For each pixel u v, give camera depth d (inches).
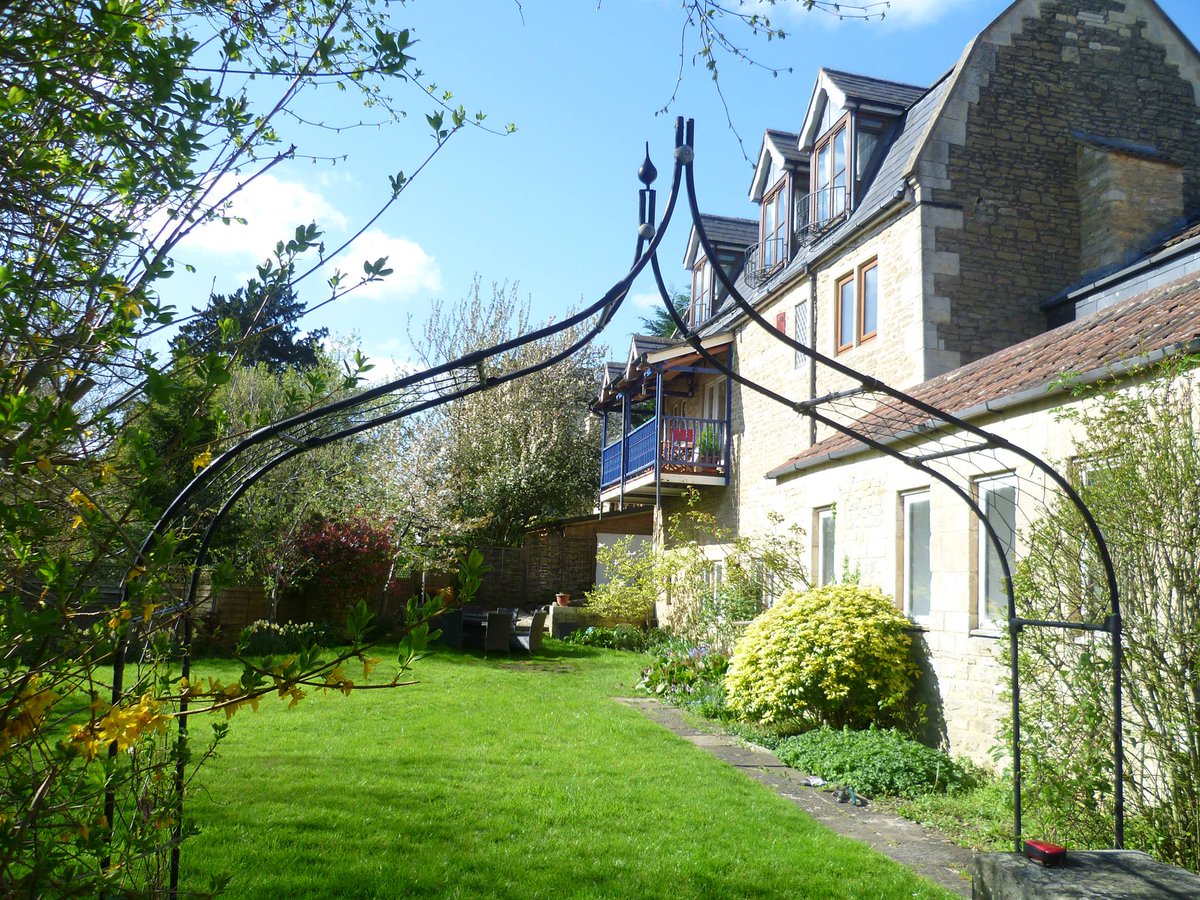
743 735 365.4
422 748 309.4
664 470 715.4
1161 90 527.8
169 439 109.1
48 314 94.8
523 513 1010.7
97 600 98.2
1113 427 212.7
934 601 327.6
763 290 654.5
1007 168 494.9
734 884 188.9
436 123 123.4
